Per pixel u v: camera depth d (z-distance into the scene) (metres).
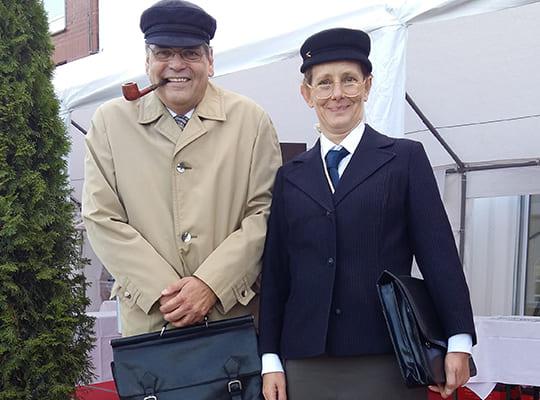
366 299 1.45
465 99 4.07
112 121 1.80
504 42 3.19
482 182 5.45
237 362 1.58
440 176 5.56
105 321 4.00
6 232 2.16
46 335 2.25
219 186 1.74
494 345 3.33
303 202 1.56
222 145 1.77
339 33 1.55
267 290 1.63
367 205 1.47
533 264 5.59
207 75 1.79
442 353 1.38
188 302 1.58
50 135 2.37
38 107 2.34
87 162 1.80
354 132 1.59
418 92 4.03
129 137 1.78
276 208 1.65
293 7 3.13
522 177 5.24
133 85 1.74
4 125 2.23
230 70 3.34
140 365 1.56
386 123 2.62
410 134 4.93
